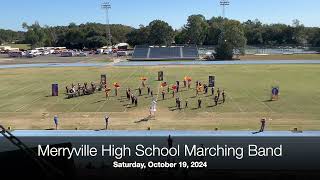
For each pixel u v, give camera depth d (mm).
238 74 86938
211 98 57469
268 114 46688
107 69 101625
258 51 172875
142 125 41781
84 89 63094
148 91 62219
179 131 36781
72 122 43656
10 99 59219
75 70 100000
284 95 59656
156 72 93000
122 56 152000
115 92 62906
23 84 75188
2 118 46219
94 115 47312
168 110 49719
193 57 137250
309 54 149250
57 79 82188
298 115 46031
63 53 158000
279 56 141500
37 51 166750
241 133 35375
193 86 69312
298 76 82250
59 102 56250
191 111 48875
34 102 56562
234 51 146625
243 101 55062
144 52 143125
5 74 92438
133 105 53250
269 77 81125
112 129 39938
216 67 103625
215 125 41188
